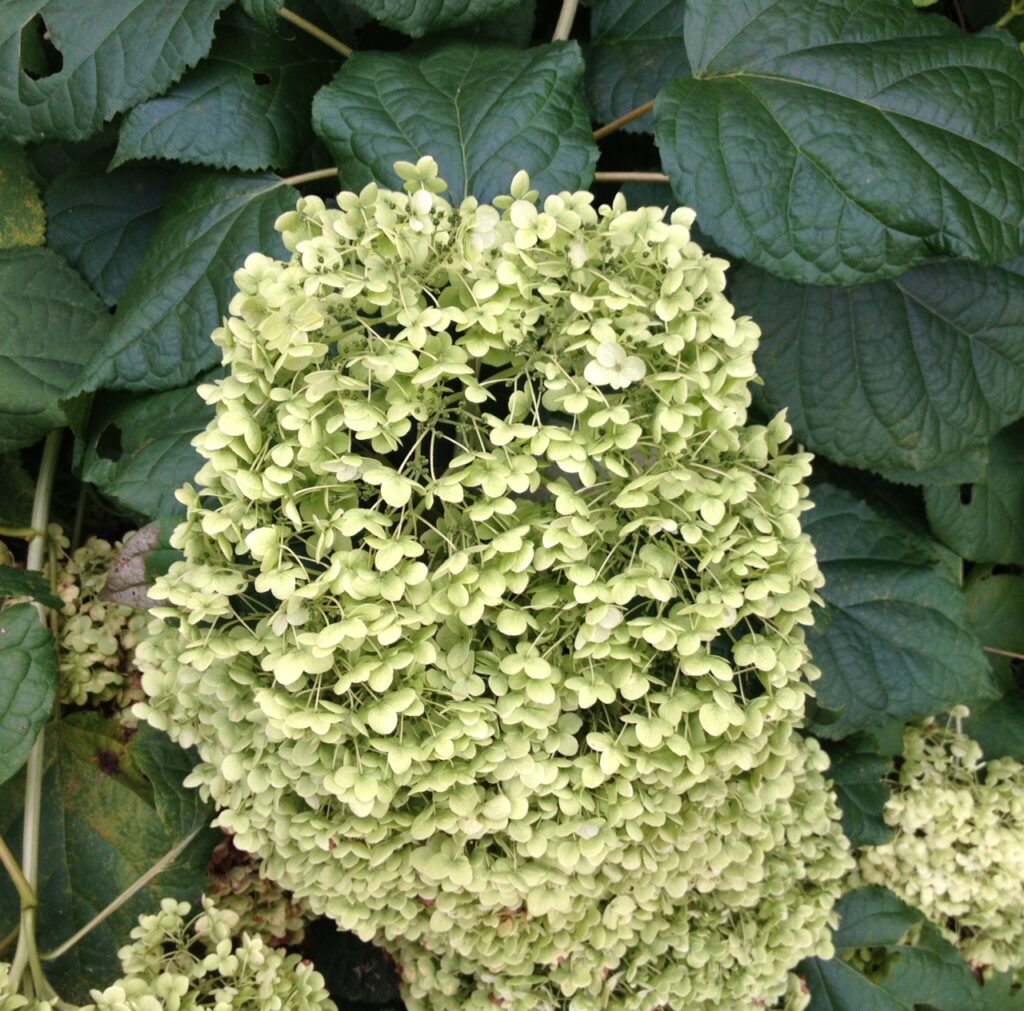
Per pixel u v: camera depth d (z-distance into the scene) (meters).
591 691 0.38
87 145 0.55
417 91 0.47
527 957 0.46
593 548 0.38
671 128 0.45
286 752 0.39
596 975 0.47
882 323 0.53
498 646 0.39
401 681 0.38
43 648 0.47
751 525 0.40
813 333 0.53
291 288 0.38
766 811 0.46
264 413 0.39
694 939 0.48
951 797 0.56
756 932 0.49
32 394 0.51
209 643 0.38
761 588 0.38
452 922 0.44
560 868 0.41
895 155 0.45
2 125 0.48
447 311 0.37
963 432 0.54
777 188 0.45
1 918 0.52
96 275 0.55
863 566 0.56
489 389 0.43
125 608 0.52
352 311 0.38
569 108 0.46
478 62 0.48
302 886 0.43
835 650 0.55
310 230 0.40
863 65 0.46
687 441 0.39
